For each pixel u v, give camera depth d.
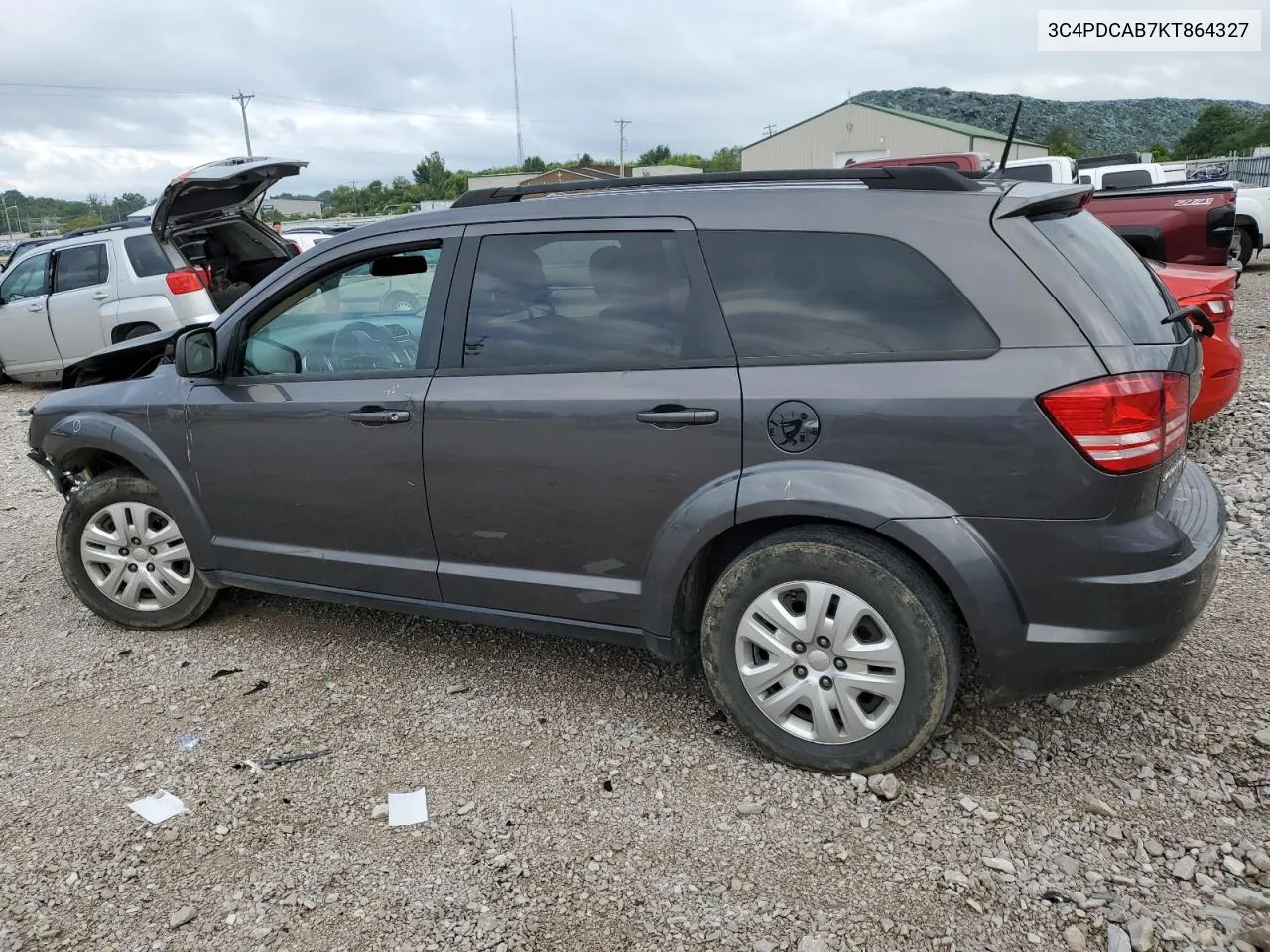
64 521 4.25
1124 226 9.95
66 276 10.45
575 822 2.83
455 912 2.48
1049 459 2.53
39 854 2.77
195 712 3.56
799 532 2.86
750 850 2.68
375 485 3.47
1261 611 3.95
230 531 3.91
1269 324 10.09
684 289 2.97
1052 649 2.64
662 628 3.10
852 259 2.78
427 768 3.15
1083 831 2.69
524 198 3.42
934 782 2.94
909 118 41.06
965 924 2.37
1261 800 2.78
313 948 2.38
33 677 3.90
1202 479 3.24
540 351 3.18
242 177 8.68
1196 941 2.28
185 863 2.72
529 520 3.23
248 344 3.80
